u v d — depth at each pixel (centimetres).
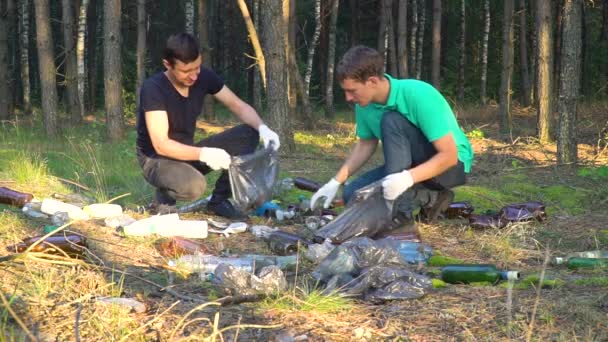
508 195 724
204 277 414
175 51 510
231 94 579
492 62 2927
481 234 549
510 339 319
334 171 945
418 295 379
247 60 3145
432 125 475
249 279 386
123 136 1438
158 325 330
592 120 1742
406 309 363
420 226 574
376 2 2870
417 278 388
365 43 3139
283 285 389
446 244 523
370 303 375
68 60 1898
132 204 655
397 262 420
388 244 429
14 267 400
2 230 492
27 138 1430
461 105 2381
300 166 1010
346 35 3284
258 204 537
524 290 400
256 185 534
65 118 2103
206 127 1777
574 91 940
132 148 1204
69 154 1030
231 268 389
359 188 529
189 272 423
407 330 333
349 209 483
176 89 545
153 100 536
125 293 378
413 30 2473
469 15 2970
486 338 320
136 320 337
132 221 537
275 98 1145
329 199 526
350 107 2658
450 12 2966
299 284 409
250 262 432
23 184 709
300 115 2041
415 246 475
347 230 479
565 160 946
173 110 547
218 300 358
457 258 486
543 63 1311
